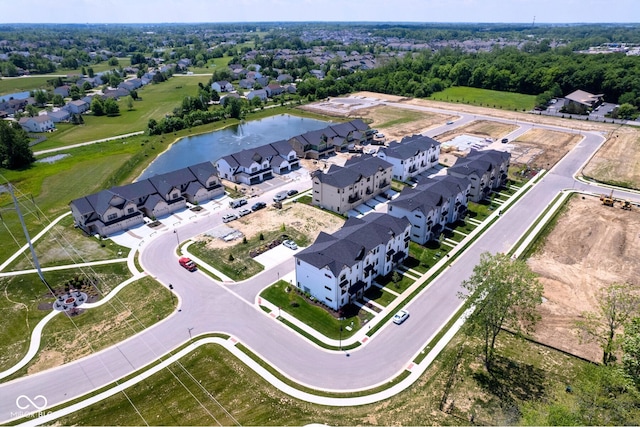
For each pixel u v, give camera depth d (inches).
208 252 2864.2
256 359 1975.9
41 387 1839.3
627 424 1384.1
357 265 2326.5
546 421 1376.7
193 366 1940.2
